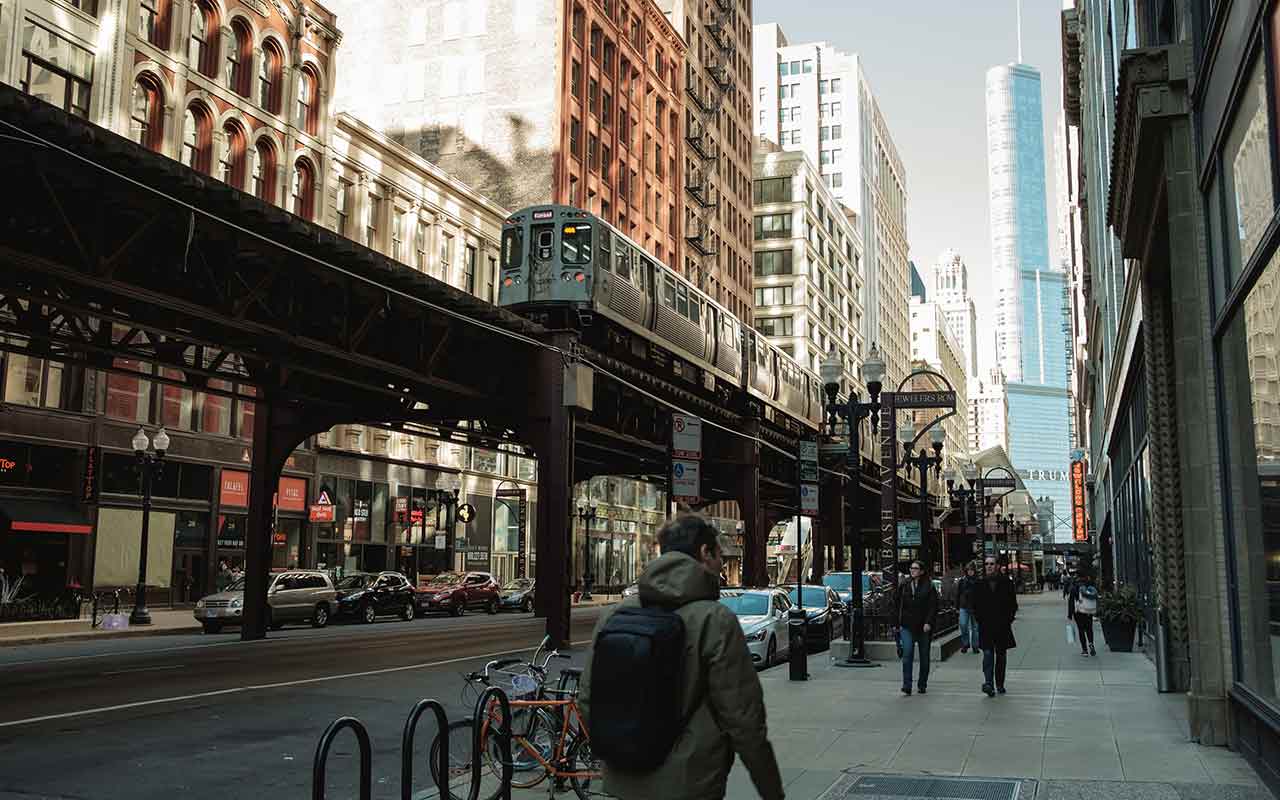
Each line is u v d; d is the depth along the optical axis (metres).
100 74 32.78
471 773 8.39
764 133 147.38
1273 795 8.63
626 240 31.95
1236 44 8.88
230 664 20.20
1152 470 15.95
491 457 59.38
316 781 5.66
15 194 16.91
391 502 51.16
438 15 63.88
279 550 43.62
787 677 18.70
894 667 20.48
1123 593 24.95
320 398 29.06
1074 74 50.75
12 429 33.28
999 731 12.22
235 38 39.06
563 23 62.25
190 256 19.78
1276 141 7.62
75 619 30.89
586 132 64.88
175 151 35.44
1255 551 9.50
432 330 26.94
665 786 3.96
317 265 21.59
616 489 72.50
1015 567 87.81
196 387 25.67
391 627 35.81
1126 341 25.97
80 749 10.81
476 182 61.59
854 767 10.05
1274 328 8.16
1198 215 11.24
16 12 30.05
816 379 58.00
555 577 27.33
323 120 43.25
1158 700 14.99
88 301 20.42
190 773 9.94
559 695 9.65
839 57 146.88
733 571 85.62
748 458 44.22
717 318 40.31
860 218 141.25
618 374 31.73
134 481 37.66
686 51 83.19
